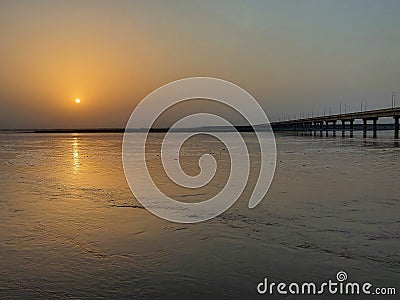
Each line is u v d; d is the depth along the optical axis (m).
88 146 56.03
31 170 23.09
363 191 13.94
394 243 8.20
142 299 5.98
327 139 70.00
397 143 50.69
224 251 7.94
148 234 9.20
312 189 14.54
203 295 6.08
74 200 13.35
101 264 7.36
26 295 6.14
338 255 7.59
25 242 8.70
